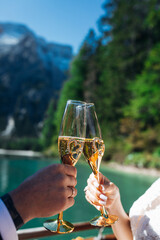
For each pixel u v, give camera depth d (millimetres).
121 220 766
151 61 15859
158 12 16500
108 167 15461
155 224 667
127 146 16938
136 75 18516
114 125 19828
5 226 377
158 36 18562
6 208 392
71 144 596
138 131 17203
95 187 711
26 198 408
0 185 9172
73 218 4582
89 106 712
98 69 26047
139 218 713
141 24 20359
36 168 15461
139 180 10359
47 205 417
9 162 19641
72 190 454
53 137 33438
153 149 16016
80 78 28312
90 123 700
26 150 41531
